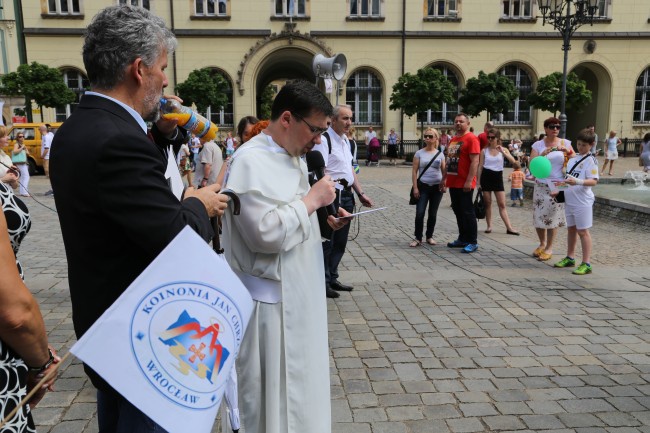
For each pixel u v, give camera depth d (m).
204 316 1.52
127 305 1.41
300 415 2.18
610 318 4.86
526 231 9.41
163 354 1.46
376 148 25.94
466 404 3.29
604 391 3.46
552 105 24.73
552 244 7.78
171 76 26.62
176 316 1.48
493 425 3.05
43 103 22.55
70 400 3.30
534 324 4.69
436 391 3.46
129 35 1.62
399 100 24.89
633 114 29.27
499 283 6.01
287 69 33.75
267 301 2.17
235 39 26.69
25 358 1.54
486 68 28.23
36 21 25.73
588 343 4.27
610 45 28.39
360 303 5.28
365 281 6.07
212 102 24.20
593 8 12.79
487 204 9.16
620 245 8.20
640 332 4.51
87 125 1.55
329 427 2.30
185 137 2.35
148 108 1.73
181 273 1.49
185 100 24.23
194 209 1.67
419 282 6.04
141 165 1.51
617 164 24.34
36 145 18.80
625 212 10.33
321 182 2.20
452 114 28.94
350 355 4.02
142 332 1.43
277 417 2.17
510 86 24.86
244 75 26.84
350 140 6.25
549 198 6.89
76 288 1.63
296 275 2.18
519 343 4.26
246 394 2.19
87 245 1.57
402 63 27.80
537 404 3.29
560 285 5.93
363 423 3.06
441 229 9.58
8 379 1.51
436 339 4.34
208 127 2.32
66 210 1.56
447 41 27.84
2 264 1.41
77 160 1.51
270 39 26.61
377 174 21.50
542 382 3.59
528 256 7.40
